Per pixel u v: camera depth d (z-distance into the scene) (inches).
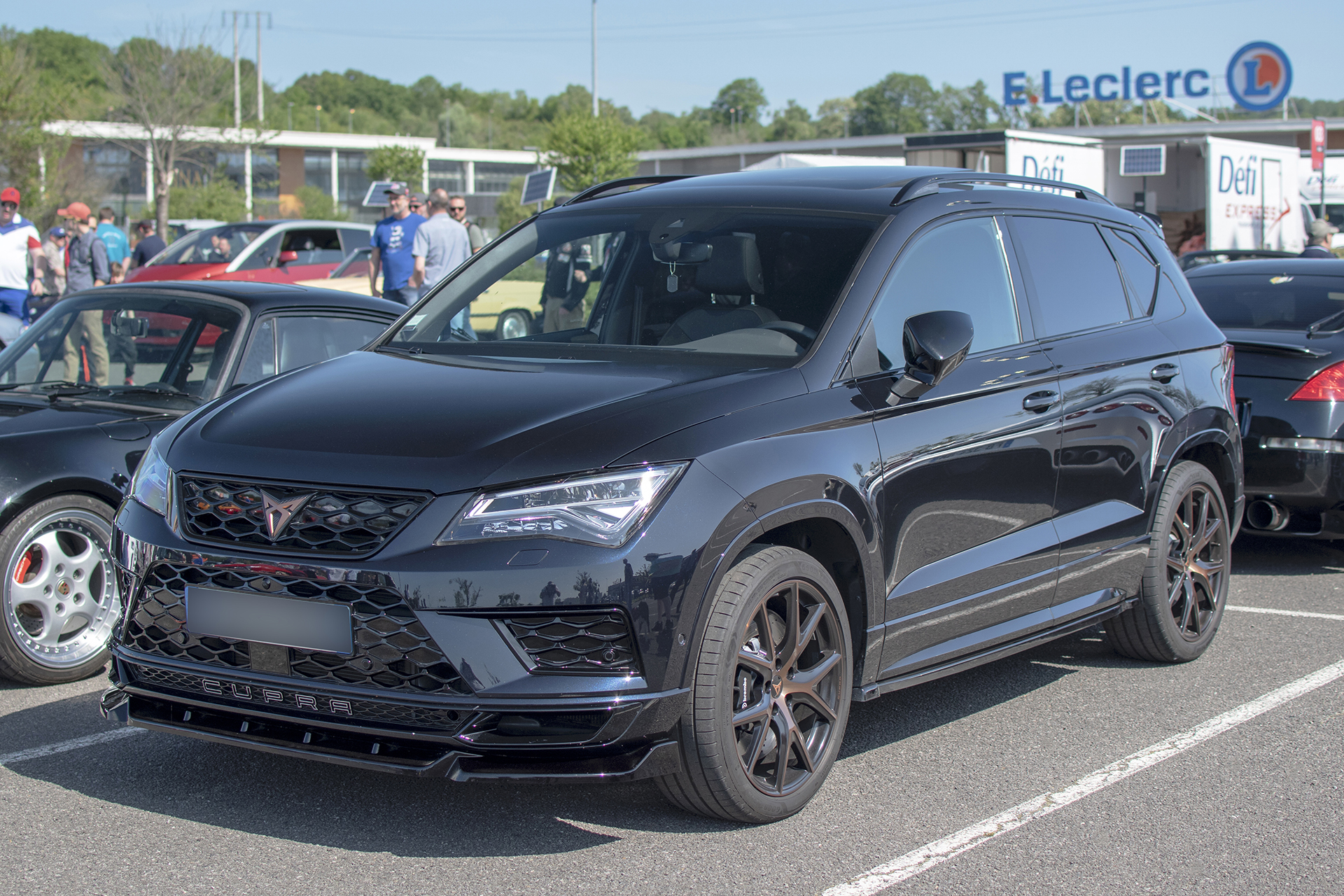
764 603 136.3
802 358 148.2
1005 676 204.1
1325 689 195.8
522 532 123.9
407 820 141.7
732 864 131.6
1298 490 259.3
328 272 735.1
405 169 3107.8
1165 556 201.6
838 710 147.3
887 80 6299.2
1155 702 189.8
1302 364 260.7
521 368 153.3
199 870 128.4
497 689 122.0
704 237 169.9
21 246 495.8
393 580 123.2
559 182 1991.9
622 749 127.6
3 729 171.3
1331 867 133.2
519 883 126.5
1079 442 179.9
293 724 130.7
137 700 140.8
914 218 166.6
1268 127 1706.4
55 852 132.3
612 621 124.6
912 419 153.2
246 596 130.0
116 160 1990.7
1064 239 191.8
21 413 199.2
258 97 2054.6
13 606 185.3
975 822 143.9
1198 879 129.9
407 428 134.5
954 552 159.9
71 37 4626.0
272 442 135.9
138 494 142.3
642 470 127.6
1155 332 202.4
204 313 219.0
